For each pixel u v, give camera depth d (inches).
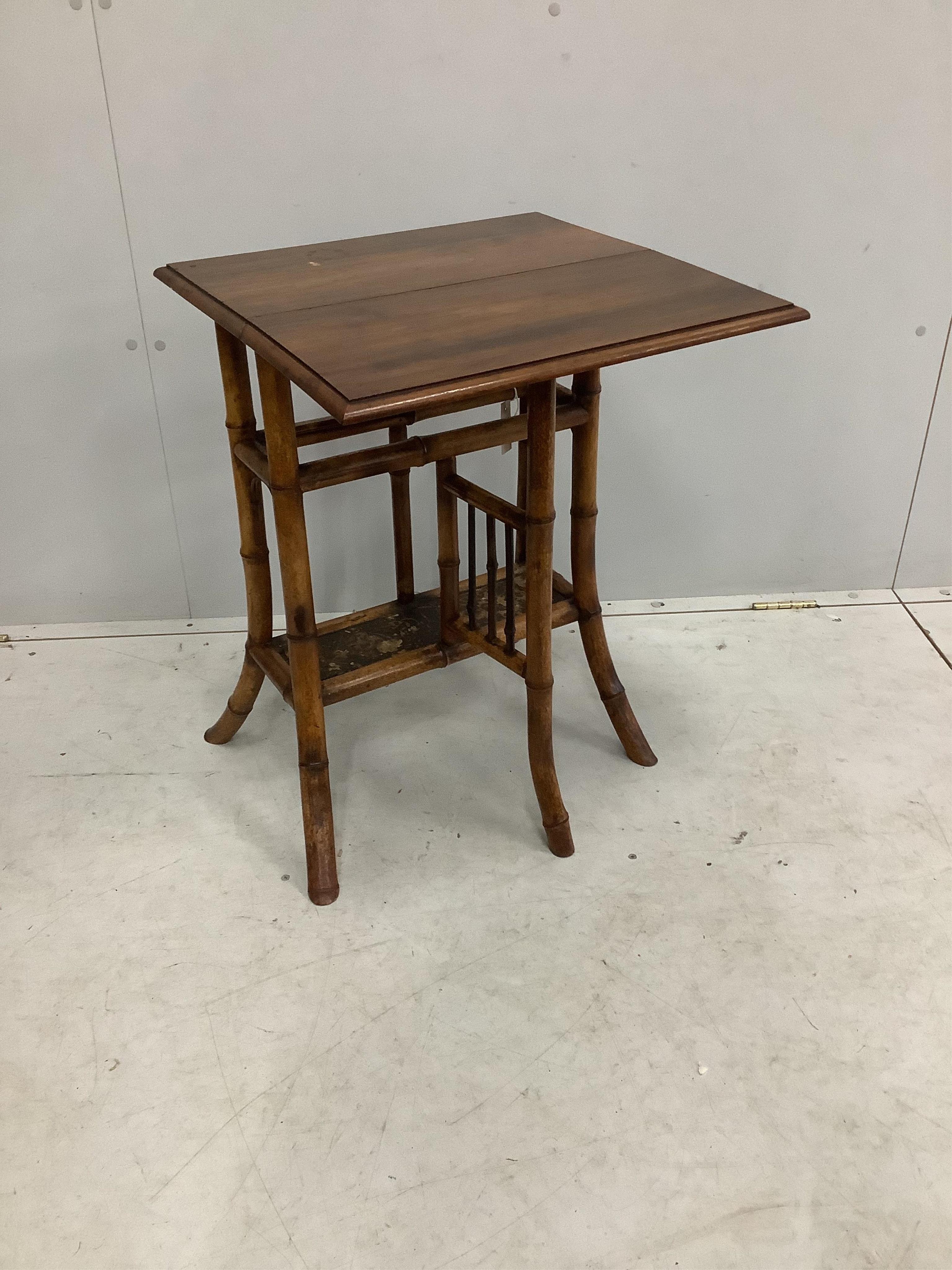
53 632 84.4
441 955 56.9
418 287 53.8
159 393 74.7
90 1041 52.5
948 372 78.1
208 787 68.9
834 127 68.9
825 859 62.6
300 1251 43.9
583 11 64.4
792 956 56.5
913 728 73.1
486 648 62.5
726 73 66.8
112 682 78.7
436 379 42.8
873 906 59.4
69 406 74.8
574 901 60.1
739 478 82.2
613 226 72.1
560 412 57.6
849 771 69.2
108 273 70.2
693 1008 53.7
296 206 69.5
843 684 77.6
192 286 54.8
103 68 63.7
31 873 62.3
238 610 85.7
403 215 70.7
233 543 81.9
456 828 65.4
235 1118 49.0
